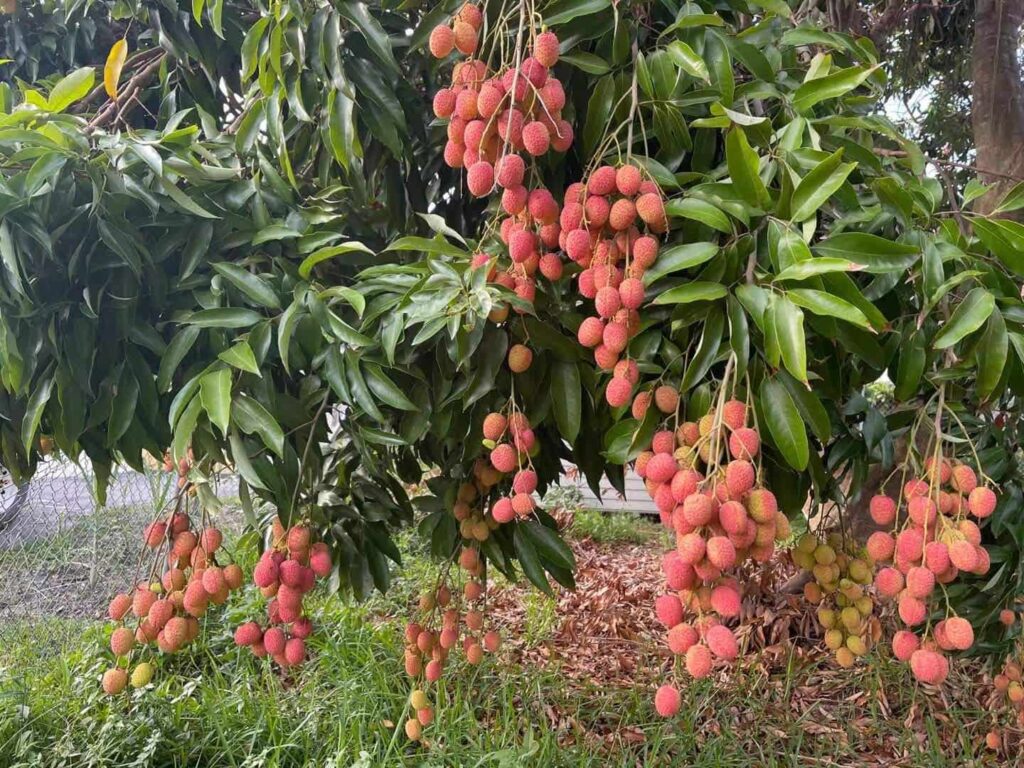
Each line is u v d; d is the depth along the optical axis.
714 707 3.63
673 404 1.42
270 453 1.76
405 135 1.91
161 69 2.03
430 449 2.47
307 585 1.73
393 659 3.83
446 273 1.46
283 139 1.79
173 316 1.69
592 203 1.33
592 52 1.72
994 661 2.35
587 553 6.34
